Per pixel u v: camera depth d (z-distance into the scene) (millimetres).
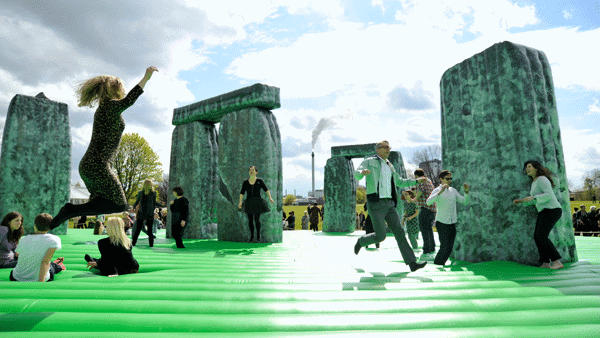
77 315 2268
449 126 5840
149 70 3111
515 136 4938
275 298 2855
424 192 6582
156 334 2008
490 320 2287
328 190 16203
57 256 5309
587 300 2727
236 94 9414
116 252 3998
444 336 1992
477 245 5266
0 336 1922
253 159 9039
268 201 8883
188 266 4723
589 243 8445
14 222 4469
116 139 3094
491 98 5234
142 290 3145
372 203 4492
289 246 8062
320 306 2611
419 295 2941
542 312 2414
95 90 3164
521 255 4777
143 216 7629
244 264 4996
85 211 2979
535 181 4578
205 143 10797
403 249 4355
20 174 9461
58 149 10133
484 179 5246
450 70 5879
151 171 36125
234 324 2197
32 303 2527
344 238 11172
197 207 10500
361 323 2227
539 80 5016
